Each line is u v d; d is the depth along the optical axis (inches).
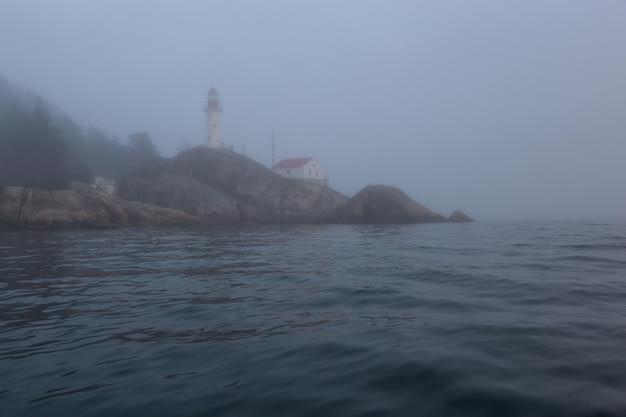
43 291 380.5
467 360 190.1
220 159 2111.2
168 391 176.2
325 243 812.0
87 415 159.6
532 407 147.8
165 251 690.8
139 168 2139.5
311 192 2020.2
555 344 205.0
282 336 240.8
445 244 721.0
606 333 219.5
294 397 166.4
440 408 152.6
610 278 363.3
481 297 309.7
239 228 1411.2
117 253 663.8
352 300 321.4
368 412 152.8
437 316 266.2
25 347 235.5
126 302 336.5
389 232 1103.6
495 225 1349.7
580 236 791.1
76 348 232.4
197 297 349.4
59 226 1278.3
